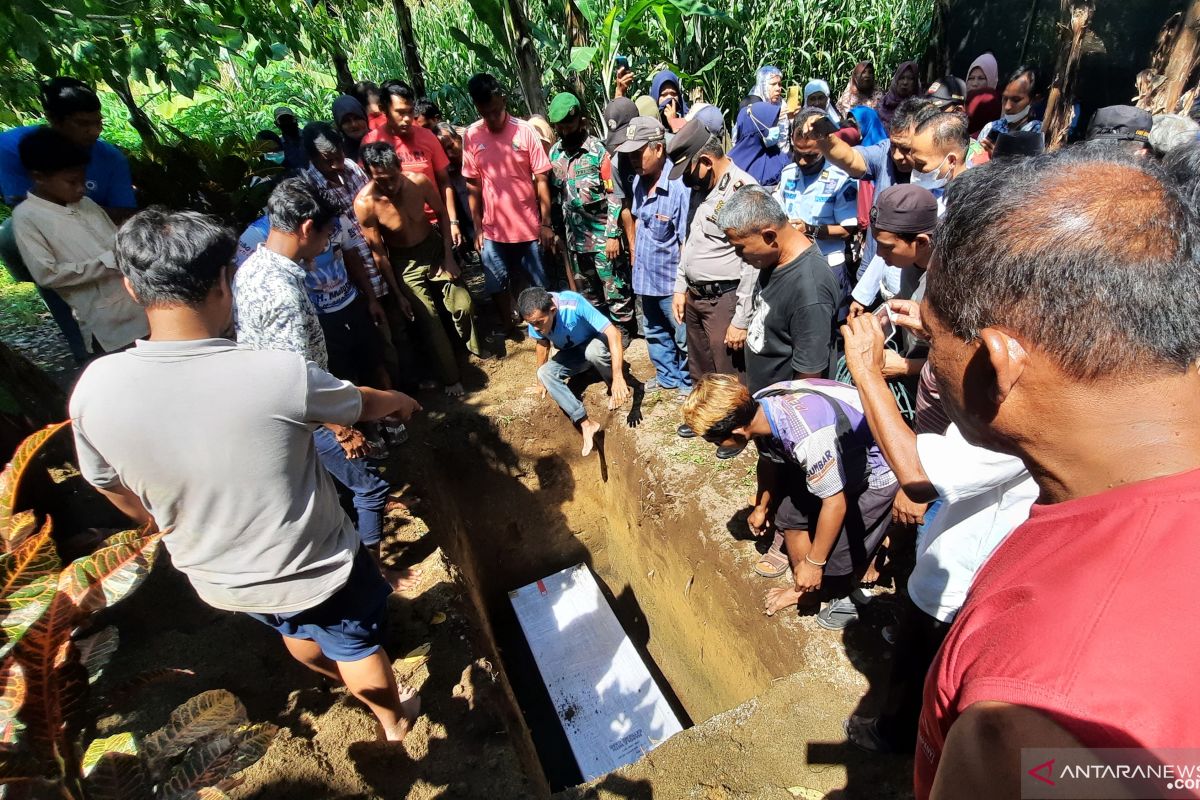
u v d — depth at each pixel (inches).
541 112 205.3
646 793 88.7
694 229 134.9
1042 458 28.0
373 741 96.7
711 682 149.6
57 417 137.9
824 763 88.8
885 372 97.2
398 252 168.2
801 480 100.8
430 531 139.3
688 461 155.2
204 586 70.7
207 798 44.6
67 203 127.4
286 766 93.1
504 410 182.1
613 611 196.1
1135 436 25.2
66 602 42.0
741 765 90.0
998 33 280.8
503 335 210.1
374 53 339.9
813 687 99.0
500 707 104.6
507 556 194.1
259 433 62.2
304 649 84.7
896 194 93.1
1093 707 20.3
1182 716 19.8
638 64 274.8
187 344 59.5
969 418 30.7
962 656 25.9
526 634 177.5
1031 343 26.1
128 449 59.1
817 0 283.6
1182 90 177.8
